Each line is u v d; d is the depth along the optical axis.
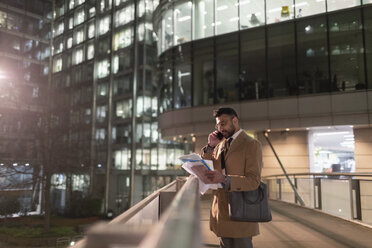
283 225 7.45
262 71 19.89
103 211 45.59
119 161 47.19
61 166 29.59
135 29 48.41
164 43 24.83
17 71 55.28
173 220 0.56
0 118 35.50
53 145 30.17
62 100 50.81
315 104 18.16
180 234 0.46
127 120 47.03
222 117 2.38
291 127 18.73
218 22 21.73
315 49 18.55
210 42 21.86
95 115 51.44
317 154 30.81
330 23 18.31
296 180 11.85
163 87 24.70
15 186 30.59
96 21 54.41
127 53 49.50
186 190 1.15
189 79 22.44
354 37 17.61
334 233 6.49
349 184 7.88
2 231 26.89
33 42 58.66
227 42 21.23
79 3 58.75
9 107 34.25
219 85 21.12
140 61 47.88
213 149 2.59
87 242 0.53
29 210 37.94
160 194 3.72
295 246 5.45
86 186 46.47
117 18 52.25
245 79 20.34
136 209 1.76
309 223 7.68
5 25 54.88
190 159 2.04
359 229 6.88
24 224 31.34
